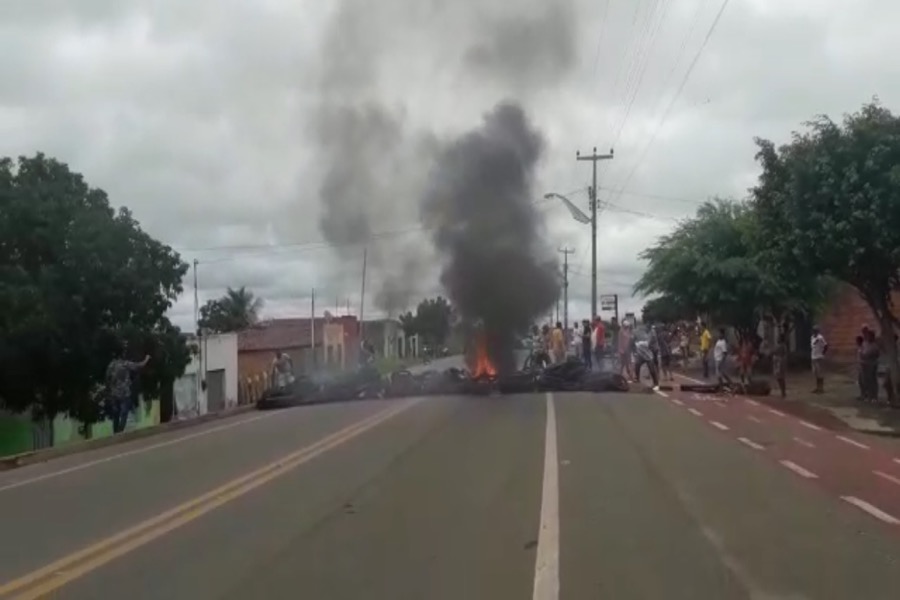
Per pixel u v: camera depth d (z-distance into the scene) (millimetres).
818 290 38125
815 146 22250
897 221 21031
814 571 7980
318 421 22391
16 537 10133
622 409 23047
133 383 23938
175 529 10219
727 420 20531
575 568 8094
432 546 8984
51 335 28359
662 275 40281
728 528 9703
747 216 39625
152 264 31500
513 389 29094
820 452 15578
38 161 30688
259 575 8094
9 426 29938
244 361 52344
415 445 16797
